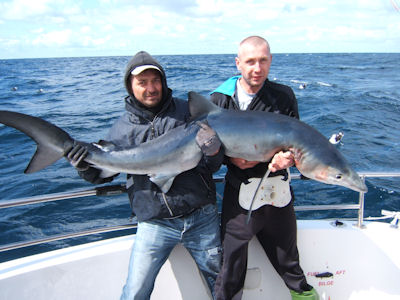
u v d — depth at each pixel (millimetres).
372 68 54125
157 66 2035
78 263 2217
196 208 2125
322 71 45906
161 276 2357
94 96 20906
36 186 6594
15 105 18000
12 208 5719
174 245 2205
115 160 2113
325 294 2490
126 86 2154
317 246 2463
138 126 2168
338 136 10203
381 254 2445
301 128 2023
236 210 2156
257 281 2426
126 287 2111
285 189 2141
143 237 2129
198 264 2266
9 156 8461
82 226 5195
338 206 2498
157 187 2086
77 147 2100
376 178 7152
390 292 2443
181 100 2289
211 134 1961
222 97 2279
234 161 2150
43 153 2133
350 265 2480
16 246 2162
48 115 14414
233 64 58125
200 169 2129
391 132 11695
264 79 2115
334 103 18391
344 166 1997
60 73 43938
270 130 2006
